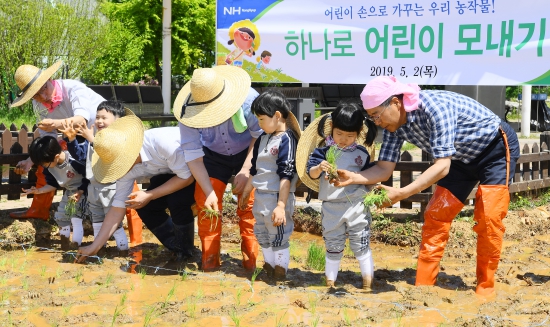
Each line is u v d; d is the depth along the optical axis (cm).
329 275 564
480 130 525
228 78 597
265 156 562
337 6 884
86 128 651
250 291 550
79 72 2138
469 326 459
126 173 600
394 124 519
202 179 585
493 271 541
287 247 589
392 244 775
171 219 685
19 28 2023
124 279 588
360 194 538
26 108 2066
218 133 601
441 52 826
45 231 775
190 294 541
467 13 805
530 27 775
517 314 490
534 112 2066
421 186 512
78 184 695
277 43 929
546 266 646
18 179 845
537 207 895
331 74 898
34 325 459
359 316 483
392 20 850
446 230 565
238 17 948
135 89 1458
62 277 588
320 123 540
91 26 2106
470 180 557
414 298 527
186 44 2394
